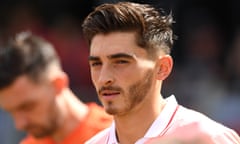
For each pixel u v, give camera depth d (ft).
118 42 28.68
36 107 40.60
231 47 78.28
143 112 29.71
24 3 82.12
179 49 77.71
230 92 73.05
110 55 28.58
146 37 29.01
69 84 74.64
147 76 29.14
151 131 29.84
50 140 42.14
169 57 29.78
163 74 29.78
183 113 30.40
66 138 41.29
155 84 29.66
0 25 80.69
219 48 78.89
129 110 29.25
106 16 29.01
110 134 31.50
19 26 80.28
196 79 74.13
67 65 75.31
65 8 83.20
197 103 71.05
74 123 41.39
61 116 41.22
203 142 25.86
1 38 79.25
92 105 42.37
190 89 72.18
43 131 41.32
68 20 81.61
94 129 40.98
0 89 39.70
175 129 29.63
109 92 28.76
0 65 39.73
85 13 83.15
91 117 41.39
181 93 71.26
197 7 80.79
